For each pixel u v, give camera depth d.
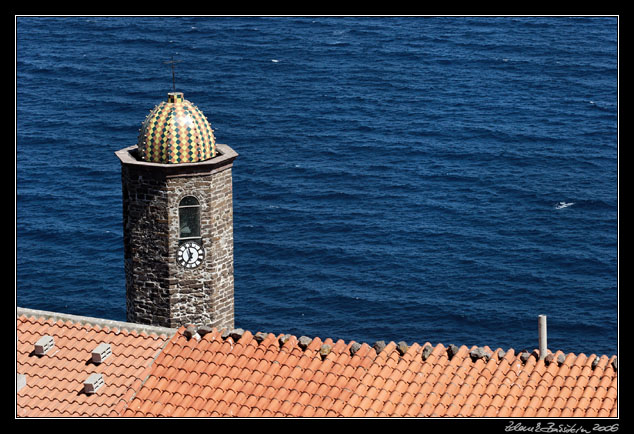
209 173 91.38
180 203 91.81
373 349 83.19
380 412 78.88
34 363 87.38
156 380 84.81
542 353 81.69
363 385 80.69
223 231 93.94
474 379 80.69
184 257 93.12
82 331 89.56
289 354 84.38
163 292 94.19
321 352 83.44
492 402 78.62
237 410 81.19
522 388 79.69
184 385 83.75
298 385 81.75
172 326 94.81
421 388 80.38
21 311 91.69
